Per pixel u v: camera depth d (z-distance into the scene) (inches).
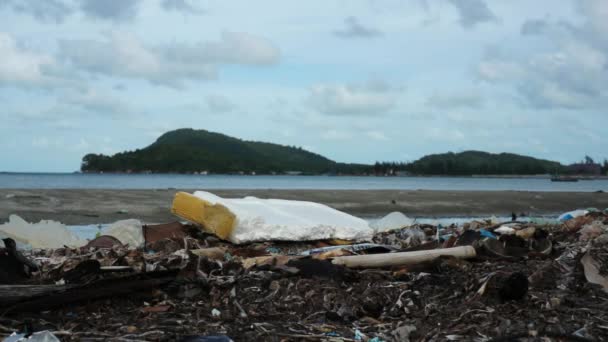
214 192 1389.0
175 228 445.1
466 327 216.1
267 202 516.4
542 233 414.6
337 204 1082.1
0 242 398.0
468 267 315.3
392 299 254.4
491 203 1202.0
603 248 350.3
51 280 249.1
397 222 564.7
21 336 186.1
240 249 397.4
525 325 216.4
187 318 220.4
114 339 193.9
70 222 684.1
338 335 208.7
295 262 288.7
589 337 205.2
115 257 321.4
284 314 231.8
